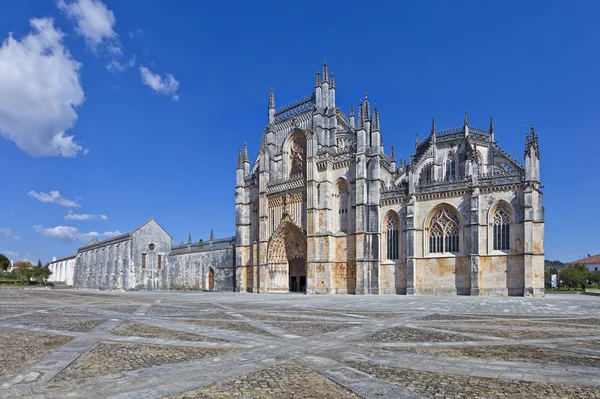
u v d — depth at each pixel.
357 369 12.76
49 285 157.88
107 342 17.78
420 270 64.94
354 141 83.25
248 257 86.94
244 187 89.56
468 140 77.06
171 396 10.09
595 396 10.11
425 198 65.88
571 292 88.12
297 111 83.62
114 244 118.25
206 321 25.56
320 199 74.00
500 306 37.84
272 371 12.51
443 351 15.55
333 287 71.88
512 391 10.49
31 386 11.02
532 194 56.50
